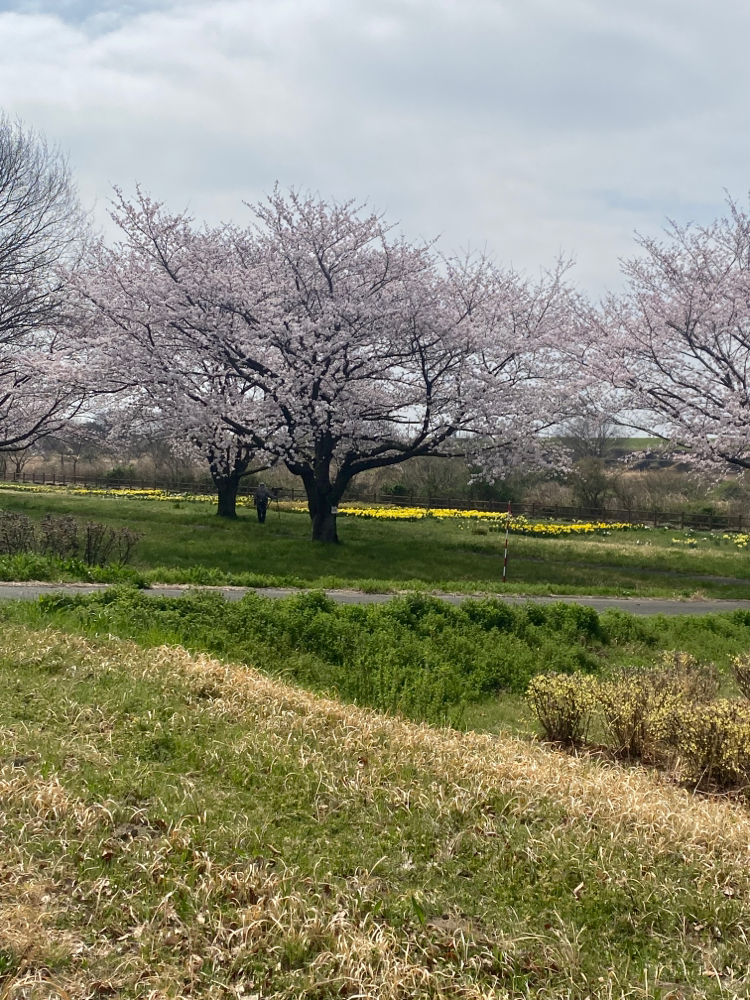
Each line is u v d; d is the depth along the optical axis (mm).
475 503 42500
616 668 11422
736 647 13680
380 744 6523
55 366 22453
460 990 3477
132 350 22031
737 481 44344
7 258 23750
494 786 5645
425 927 3914
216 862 4277
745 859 4957
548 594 18188
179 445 30156
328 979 3438
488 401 22359
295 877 4203
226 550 21719
